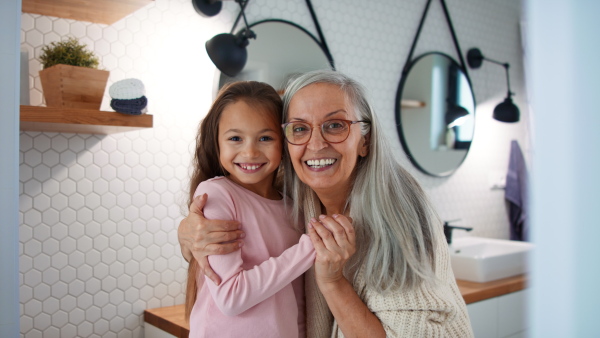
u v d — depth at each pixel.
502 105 2.83
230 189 1.01
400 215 0.97
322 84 0.96
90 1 1.46
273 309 0.95
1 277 0.85
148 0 1.45
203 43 1.92
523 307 2.19
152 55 1.81
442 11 2.74
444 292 0.99
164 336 1.69
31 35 1.58
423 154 2.65
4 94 0.86
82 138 1.69
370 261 0.97
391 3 2.50
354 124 0.96
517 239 3.13
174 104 1.86
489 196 3.02
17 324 0.86
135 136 1.79
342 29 2.31
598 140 0.27
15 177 0.87
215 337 0.95
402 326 0.94
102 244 1.73
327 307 1.07
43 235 1.62
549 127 0.29
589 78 0.27
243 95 1.02
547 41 0.30
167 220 1.87
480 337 1.99
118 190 1.76
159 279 1.85
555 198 0.27
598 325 0.26
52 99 1.50
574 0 0.28
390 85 2.51
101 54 1.70
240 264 0.92
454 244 2.53
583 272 0.26
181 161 1.89
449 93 2.76
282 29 2.09
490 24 3.01
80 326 1.69
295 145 0.96
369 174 1.00
